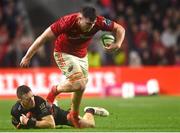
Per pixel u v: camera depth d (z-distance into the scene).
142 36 72.94
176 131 29.00
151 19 75.38
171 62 73.44
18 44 71.12
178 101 53.38
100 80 62.69
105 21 29.66
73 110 30.50
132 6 77.00
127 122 35.06
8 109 46.81
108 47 29.56
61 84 30.20
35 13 76.75
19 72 62.75
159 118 37.69
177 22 74.75
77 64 30.00
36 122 29.75
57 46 30.25
